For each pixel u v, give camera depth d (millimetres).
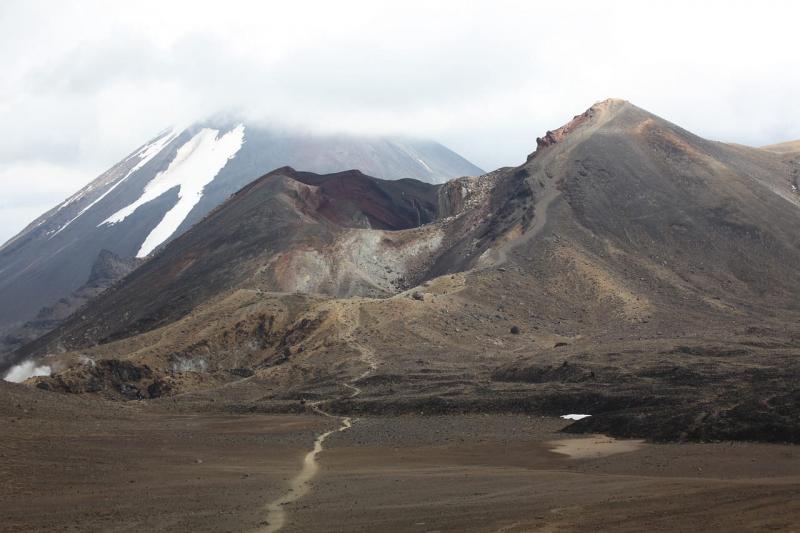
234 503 56938
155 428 103688
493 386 137250
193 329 199625
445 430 107438
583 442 89438
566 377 136000
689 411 90312
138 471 70125
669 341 154875
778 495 48875
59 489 61500
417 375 151875
